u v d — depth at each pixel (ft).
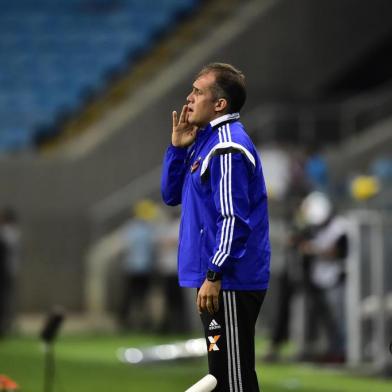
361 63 264.93
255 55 253.44
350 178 204.54
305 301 142.10
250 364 61.11
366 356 132.26
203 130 63.00
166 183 66.69
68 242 228.02
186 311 186.91
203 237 61.67
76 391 113.50
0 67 264.11
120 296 217.36
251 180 61.72
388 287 131.85
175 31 275.80
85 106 257.34
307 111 229.66
